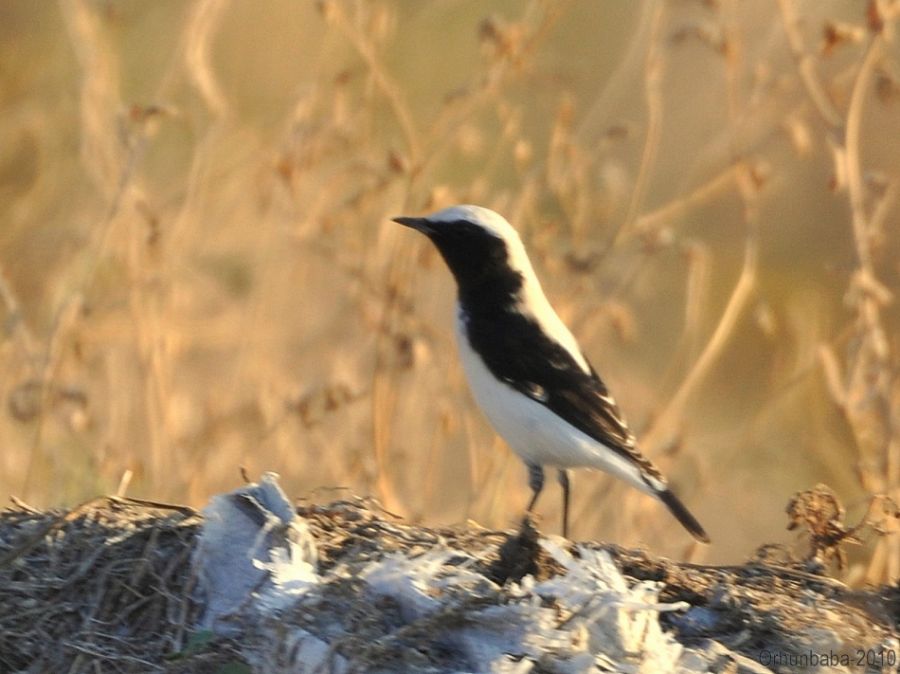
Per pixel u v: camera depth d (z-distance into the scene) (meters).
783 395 14.96
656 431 14.27
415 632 8.11
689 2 15.84
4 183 18.72
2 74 19.25
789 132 14.45
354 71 17.44
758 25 17.72
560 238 17.42
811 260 20.70
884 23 13.71
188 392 16.11
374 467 13.92
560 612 8.16
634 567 9.38
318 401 15.02
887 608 9.46
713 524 16.36
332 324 16.48
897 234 18.89
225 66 19.72
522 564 9.08
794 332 19.08
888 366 14.60
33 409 13.63
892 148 19.33
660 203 19.30
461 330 11.30
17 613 8.95
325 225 14.84
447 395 14.55
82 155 16.17
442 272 16.59
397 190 16.66
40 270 17.61
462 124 15.72
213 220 16.81
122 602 8.98
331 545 9.48
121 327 15.71
